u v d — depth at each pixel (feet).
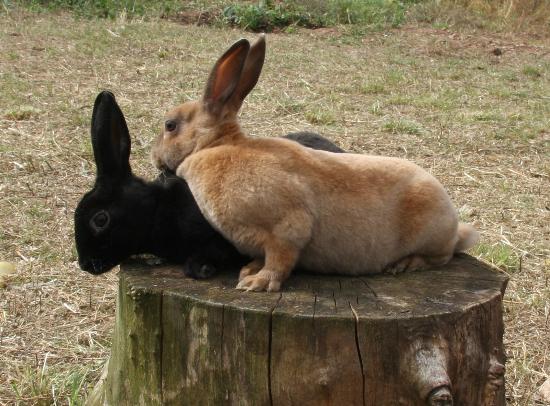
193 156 4.92
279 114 12.24
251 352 4.66
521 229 8.65
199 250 4.98
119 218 4.93
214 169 4.81
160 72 14.17
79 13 19.10
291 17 20.18
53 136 10.58
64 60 14.62
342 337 4.60
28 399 5.99
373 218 4.92
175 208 4.98
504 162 10.83
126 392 5.02
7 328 6.73
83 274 7.45
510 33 20.01
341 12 20.85
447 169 10.42
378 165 4.99
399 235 5.01
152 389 4.89
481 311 4.78
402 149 11.03
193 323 4.73
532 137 11.95
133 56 15.30
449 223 5.05
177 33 17.65
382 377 4.64
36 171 9.43
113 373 5.22
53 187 9.04
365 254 4.98
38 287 7.21
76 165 9.68
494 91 14.57
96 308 7.00
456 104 13.64
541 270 7.80
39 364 6.36
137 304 4.82
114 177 4.96
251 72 5.10
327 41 18.57
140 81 13.62
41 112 11.53
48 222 8.20
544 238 8.46
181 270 5.06
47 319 6.86
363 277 5.04
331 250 4.93
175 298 4.75
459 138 11.71
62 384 6.11
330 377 4.63
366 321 4.59
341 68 15.75
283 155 4.83
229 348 4.68
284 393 4.66
